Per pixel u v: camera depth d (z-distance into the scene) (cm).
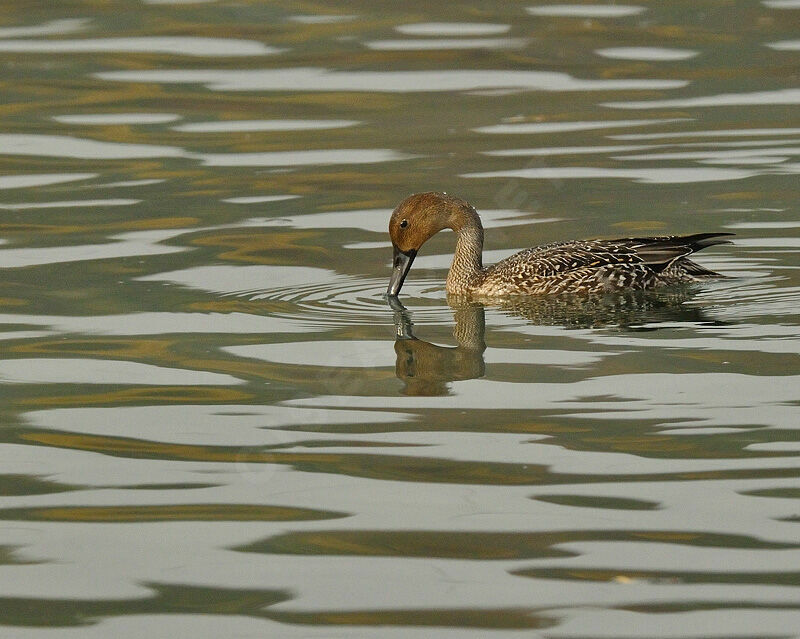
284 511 984
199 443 1109
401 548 926
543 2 3167
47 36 2925
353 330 1430
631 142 2188
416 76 2622
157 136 2298
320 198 1962
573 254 1559
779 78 2528
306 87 2562
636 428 1108
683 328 1385
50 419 1166
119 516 984
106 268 1647
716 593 855
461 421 1142
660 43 2789
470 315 1491
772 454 1045
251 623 838
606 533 934
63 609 859
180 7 3164
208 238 1778
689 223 1788
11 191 2000
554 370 1263
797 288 1517
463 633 821
